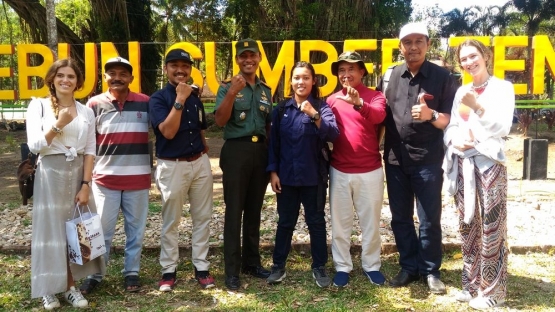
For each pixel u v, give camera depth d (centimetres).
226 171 387
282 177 391
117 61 382
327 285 394
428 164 380
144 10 1612
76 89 363
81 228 351
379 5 1619
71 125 352
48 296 359
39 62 1152
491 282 351
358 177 387
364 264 409
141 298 380
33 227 350
